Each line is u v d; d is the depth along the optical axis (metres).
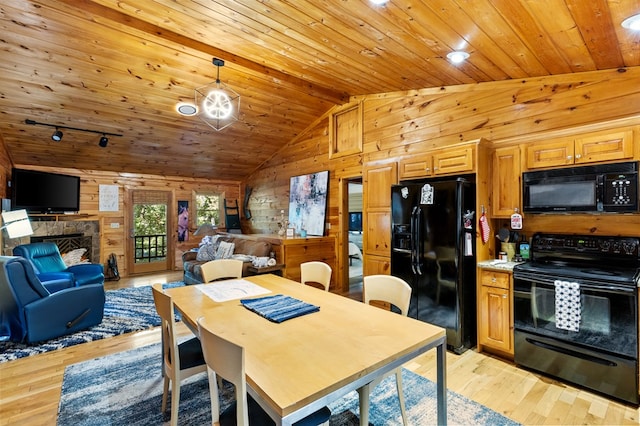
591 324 2.24
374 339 1.47
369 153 4.74
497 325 2.82
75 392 2.33
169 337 1.89
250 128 5.69
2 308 3.13
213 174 7.48
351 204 9.12
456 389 2.34
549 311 2.45
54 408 2.13
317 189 5.67
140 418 2.04
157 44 3.47
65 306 3.30
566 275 2.36
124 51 3.54
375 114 4.65
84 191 6.20
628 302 2.10
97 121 4.72
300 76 3.93
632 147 2.26
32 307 3.06
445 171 3.26
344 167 5.20
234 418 1.38
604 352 2.20
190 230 7.45
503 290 2.77
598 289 2.21
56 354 2.96
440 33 2.31
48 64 3.56
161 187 7.09
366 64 3.30
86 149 5.45
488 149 3.13
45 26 3.06
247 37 3.00
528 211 2.78
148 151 5.88
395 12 2.14
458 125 3.63
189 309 1.92
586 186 2.44
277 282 2.64
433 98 3.90
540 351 2.52
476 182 3.00
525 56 2.52
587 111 2.71
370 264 4.23
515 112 3.16
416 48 2.67
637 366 2.07
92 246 5.99
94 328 3.55
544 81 2.96
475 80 3.35
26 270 3.06
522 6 1.80
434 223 3.08
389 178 4.00
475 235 3.02
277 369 1.20
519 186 2.89
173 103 4.61
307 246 5.14
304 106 5.29
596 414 2.04
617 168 2.31
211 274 2.78
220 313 1.85
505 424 1.95
